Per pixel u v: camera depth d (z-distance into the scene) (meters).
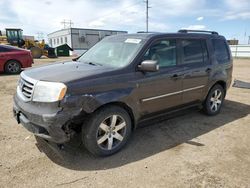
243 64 21.38
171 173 3.28
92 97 3.32
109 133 3.65
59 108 3.13
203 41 5.22
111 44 4.56
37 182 3.04
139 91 3.88
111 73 3.59
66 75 3.41
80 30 55.41
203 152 3.88
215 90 5.56
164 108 4.42
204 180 3.13
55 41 65.12
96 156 3.64
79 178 3.13
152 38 4.18
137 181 3.09
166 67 4.32
